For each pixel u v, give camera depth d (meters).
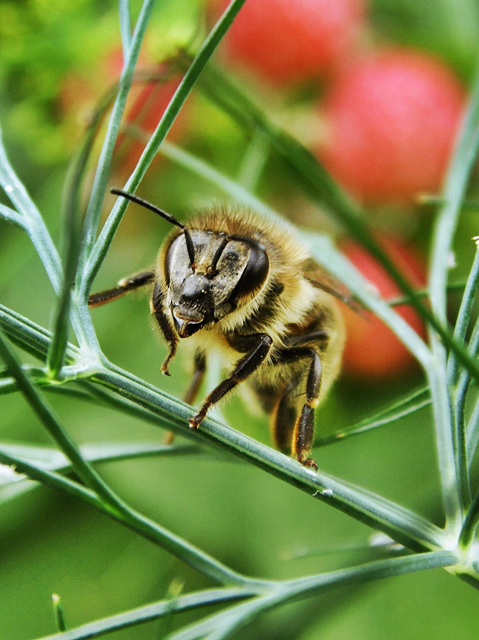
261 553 0.07
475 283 0.05
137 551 0.07
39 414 0.05
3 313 0.05
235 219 0.06
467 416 0.07
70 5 0.07
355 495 0.05
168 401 0.05
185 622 0.07
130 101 0.07
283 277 0.06
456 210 0.06
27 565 0.07
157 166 0.07
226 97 0.07
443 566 0.05
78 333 0.05
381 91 0.07
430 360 0.06
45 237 0.05
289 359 0.06
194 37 0.06
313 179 0.06
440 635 0.07
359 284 0.06
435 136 0.07
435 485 0.07
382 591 0.07
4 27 0.07
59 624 0.05
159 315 0.06
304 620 0.07
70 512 0.07
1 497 0.06
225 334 0.06
